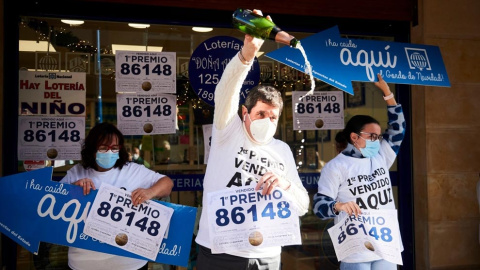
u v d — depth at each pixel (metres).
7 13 4.16
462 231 4.73
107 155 3.18
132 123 4.47
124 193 3.13
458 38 4.79
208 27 4.56
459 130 4.75
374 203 3.51
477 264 4.74
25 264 4.20
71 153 4.34
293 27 4.70
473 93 4.79
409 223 4.83
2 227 3.05
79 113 4.37
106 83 4.43
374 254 3.40
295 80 4.75
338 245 3.39
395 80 3.66
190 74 4.56
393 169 4.86
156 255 3.13
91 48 4.40
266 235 2.85
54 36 4.33
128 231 3.11
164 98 4.52
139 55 4.48
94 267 3.14
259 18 2.41
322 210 3.45
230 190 2.86
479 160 4.78
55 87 4.33
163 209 3.15
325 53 3.48
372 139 3.54
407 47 3.72
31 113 4.28
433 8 4.75
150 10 4.43
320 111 4.79
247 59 2.52
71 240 3.08
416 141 4.80
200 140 4.57
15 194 3.08
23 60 4.27
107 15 4.37
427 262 4.68
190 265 4.51
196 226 4.53
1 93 4.05
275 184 2.81
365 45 3.60
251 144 2.89
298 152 4.74
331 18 4.76
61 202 3.10
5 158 4.14
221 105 2.71
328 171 3.56
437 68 3.76
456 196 4.73
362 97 4.88
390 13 4.77
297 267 4.75
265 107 2.82
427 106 4.70
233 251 2.81
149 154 4.49
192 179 4.55
